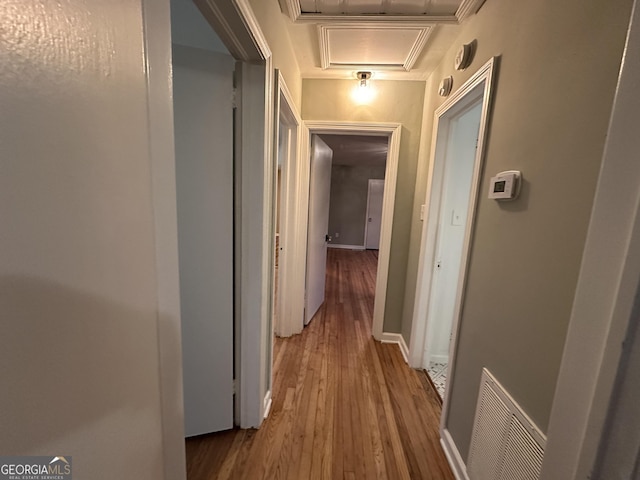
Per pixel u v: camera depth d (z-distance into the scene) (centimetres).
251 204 133
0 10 24
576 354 43
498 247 110
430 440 154
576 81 75
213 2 85
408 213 246
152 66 44
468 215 135
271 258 161
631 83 36
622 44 62
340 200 738
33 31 27
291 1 138
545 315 83
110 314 38
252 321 143
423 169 222
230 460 137
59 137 30
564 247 77
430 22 149
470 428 125
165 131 47
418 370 219
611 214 38
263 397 158
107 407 38
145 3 41
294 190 240
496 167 115
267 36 127
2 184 25
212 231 130
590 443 39
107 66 35
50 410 31
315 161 262
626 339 35
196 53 117
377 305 263
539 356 85
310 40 178
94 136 34
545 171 86
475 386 123
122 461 42
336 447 146
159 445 50
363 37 168
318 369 215
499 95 115
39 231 28
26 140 27
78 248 33
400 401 184
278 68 148
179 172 123
